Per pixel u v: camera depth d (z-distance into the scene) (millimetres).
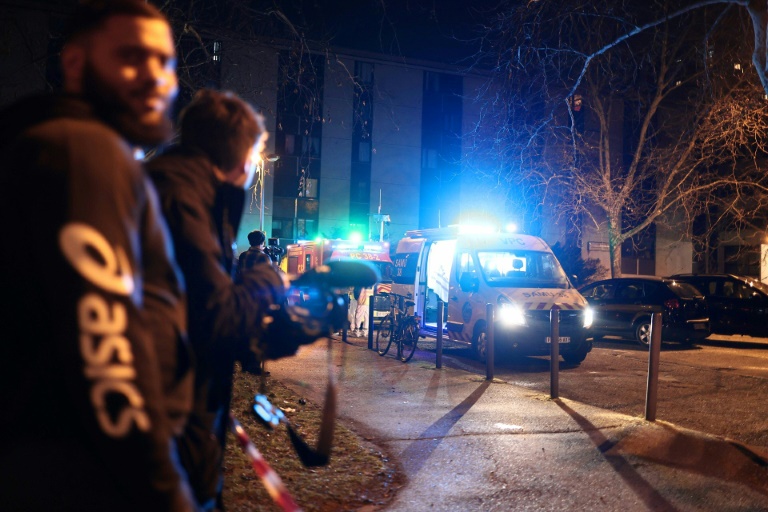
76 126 1117
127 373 1044
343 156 41344
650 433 6930
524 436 6750
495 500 4941
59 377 1081
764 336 17531
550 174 31094
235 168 1914
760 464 5961
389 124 41938
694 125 26516
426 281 16328
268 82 9609
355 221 41688
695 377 11438
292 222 40500
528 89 21469
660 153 29172
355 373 10844
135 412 1041
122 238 1086
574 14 17938
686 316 16594
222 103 1915
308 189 40750
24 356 1100
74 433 1113
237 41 8727
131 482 1056
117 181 1103
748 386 10461
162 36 1332
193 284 1661
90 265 1032
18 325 1092
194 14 8305
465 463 5816
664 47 25906
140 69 1294
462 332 13930
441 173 43406
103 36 1275
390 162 42250
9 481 1091
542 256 14273
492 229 15312
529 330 12570
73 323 1015
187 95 8578
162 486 1070
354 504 4723
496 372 11922
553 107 23578
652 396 7559
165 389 1349
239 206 1950
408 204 42812
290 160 40156
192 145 1887
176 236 1670
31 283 1057
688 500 5035
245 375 9414
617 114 37406
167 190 1701
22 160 1068
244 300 1727
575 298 13219
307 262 21281
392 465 5699
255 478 4973
